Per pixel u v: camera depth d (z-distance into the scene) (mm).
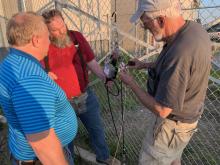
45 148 1636
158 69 2064
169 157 2363
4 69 1733
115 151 3828
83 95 3160
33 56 1782
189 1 2770
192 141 3953
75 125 2148
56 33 2838
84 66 3105
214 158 3621
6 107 1746
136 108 4797
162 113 2025
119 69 2662
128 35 3736
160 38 2016
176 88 1908
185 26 1936
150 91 2248
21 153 1942
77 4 6656
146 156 2482
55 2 4023
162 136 2297
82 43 3061
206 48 1910
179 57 1861
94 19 3965
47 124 1639
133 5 7520
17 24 1713
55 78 2957
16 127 1818
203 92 2086
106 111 4793
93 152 3928
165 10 1899
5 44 7348
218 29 2615
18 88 1630
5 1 7152
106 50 4887
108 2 6840
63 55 2945
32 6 6945
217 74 2994
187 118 2162
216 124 4277
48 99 1679
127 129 4293
